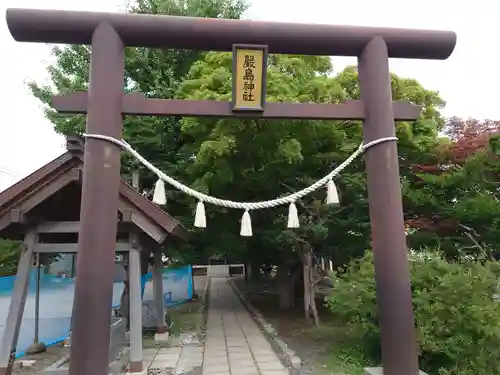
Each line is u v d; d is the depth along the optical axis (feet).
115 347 25.17
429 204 31.89
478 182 30.14
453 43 16.43
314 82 29.89
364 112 15.90
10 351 22.59
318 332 35.42
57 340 32.63
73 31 14.73
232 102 15.43
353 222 34.99
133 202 25.18
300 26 15.67
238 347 31.68
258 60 15.42
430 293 21.26
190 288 62.13
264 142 30.40
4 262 57.82
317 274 43.24
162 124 41.86
